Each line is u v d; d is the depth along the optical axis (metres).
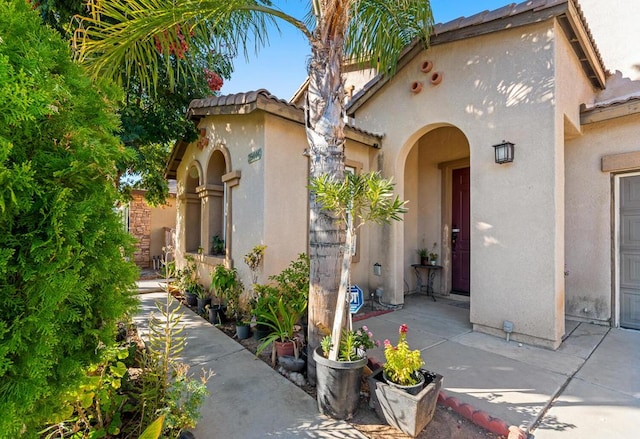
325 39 3.64
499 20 5.19
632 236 5.73
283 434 2.79
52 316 1.68
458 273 7.99
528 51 5.04
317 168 3.65
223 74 7.67
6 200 1.58
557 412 3.11
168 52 3.78
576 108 5.72
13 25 1.66
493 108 5.40
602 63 6.34
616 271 5.86
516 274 5.01
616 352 4.55
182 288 8.45
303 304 4.47
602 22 6.99
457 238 8.03
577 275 6.26
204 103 6.42
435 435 2.85
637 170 5.66
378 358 4.24
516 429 2.78
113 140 2.20
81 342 2.00
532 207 4.89
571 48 5.47
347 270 3.14
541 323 4.74
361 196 3.11
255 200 5.87
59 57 2.00
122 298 2.36
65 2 4.91
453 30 5.71
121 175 7.89
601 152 5.98
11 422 1.57
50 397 1.89
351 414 3.04
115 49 3.60
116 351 2.48
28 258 1.67
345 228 3.73
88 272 1.97
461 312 6.58
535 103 4.93
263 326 4.93
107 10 3.35
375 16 4.88
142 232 14.63
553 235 4.68
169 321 3.19
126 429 2.65
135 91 6.69
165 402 2.67
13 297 1.65
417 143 8.65
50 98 1.67
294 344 4.08
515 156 5.10
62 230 1.73
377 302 7.19
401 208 3.02
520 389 3.50
